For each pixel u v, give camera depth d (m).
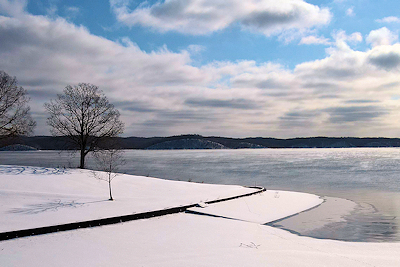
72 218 14.99
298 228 16.56
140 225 15.24
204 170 65.31
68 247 11.38
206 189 27.14
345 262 10.14
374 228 16.62
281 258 10.46
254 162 98.25
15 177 23.39
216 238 13.29
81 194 21.19
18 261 9.83
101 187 24.09
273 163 91.50
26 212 15.71
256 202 22.86
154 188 25.92
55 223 13.97
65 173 27.45
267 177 49.41
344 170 62.31
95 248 11.34
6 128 29.94
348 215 19.92
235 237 13.58
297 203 23.62
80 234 13.23
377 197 28.03
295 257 10.59
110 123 34.53
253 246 12.12
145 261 9.98
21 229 12.75
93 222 14.69
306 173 56.16
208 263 9.83
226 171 62.47
